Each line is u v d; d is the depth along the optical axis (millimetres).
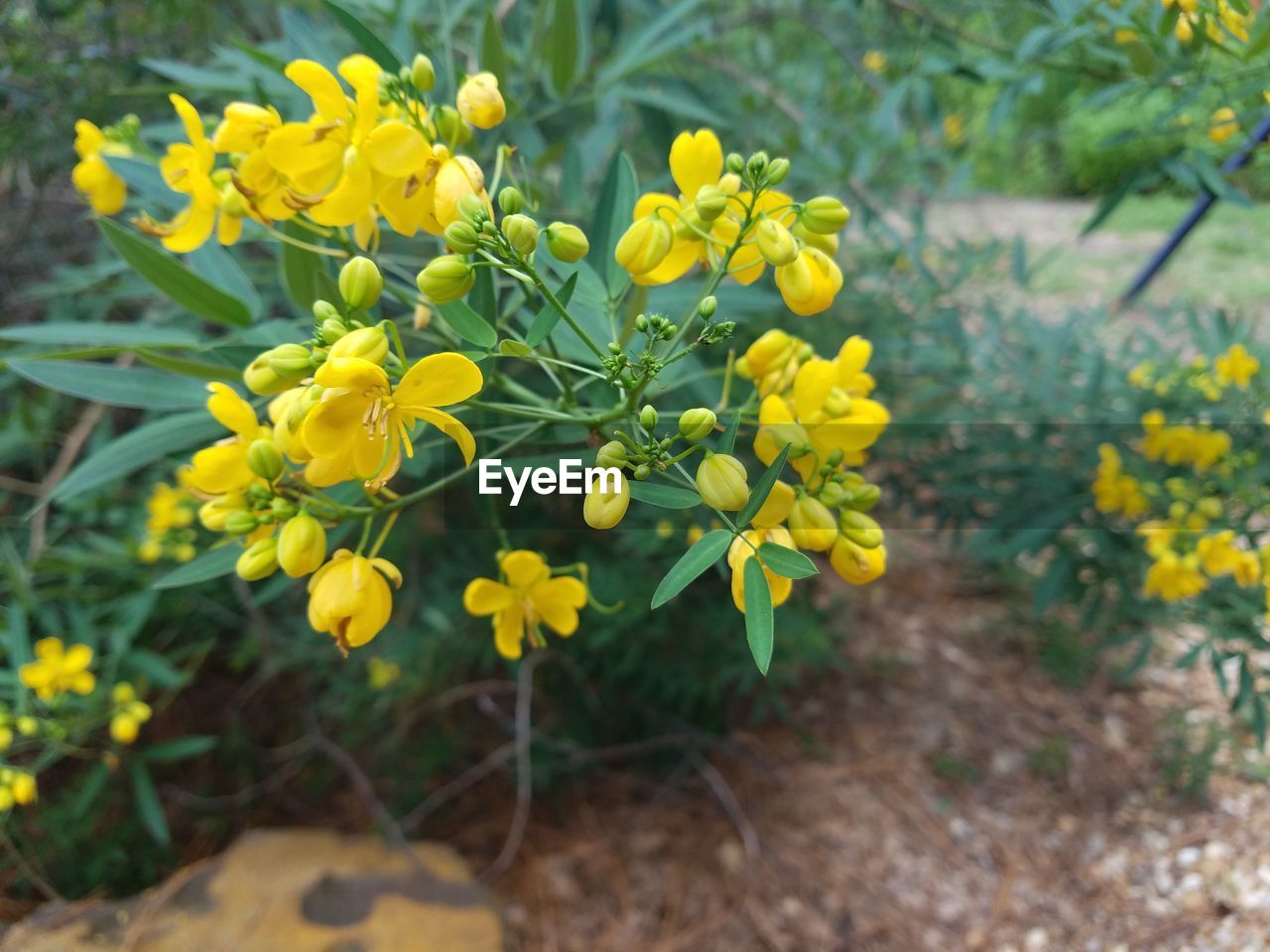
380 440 203
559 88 419
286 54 401
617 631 601
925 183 831
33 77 512
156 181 314
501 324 273
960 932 641
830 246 236
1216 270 1354
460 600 601
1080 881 672
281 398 220
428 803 663
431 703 668
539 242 264
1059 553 572
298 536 226
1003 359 662
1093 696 814
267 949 485
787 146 604
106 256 532
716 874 677
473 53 423
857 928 642
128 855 626
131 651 527
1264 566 448
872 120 661
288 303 474
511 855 677
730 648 665
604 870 677
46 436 561
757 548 206
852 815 716
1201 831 690
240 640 712
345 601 220
